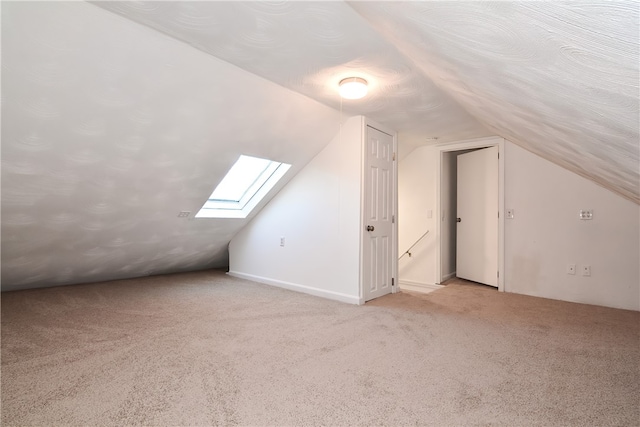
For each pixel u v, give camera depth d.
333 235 3.52
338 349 2.09
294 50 2.05
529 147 3.33
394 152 3.84
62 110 2.05
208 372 1.76
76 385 1.61
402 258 4.86
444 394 1.56
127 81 2.07
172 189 3.19
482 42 1.10
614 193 3.17
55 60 1.79
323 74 2.40
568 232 3.54
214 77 2.31
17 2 1.48
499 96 1.72
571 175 3.53
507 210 3.95
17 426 1.28
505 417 1.38
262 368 1.82
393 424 1.32
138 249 3.88
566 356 2.01
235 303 3.23
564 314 2.96
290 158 3.59
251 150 3.21
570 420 1.36
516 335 2.38
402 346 2.15
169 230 3.81
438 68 1.91
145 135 2.50
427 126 3.68
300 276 3.83
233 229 4.45
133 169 2.75
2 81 1.77
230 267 4.79
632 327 2.59
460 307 3.17
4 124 1.97
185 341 2.21
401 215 4.89
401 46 1.86
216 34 1.87
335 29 1.81
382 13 1.43
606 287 3.31
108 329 2.45
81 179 2.60
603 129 1.21
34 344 2.13
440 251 4.53
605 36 0.66
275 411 1.41
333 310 3.02
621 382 1.69
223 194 4.14
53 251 3.26
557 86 1.09
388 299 3.48
